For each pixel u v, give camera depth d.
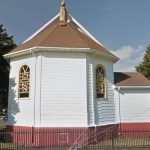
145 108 24.69
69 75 20.69
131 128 24.08
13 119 21.66
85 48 20.78
